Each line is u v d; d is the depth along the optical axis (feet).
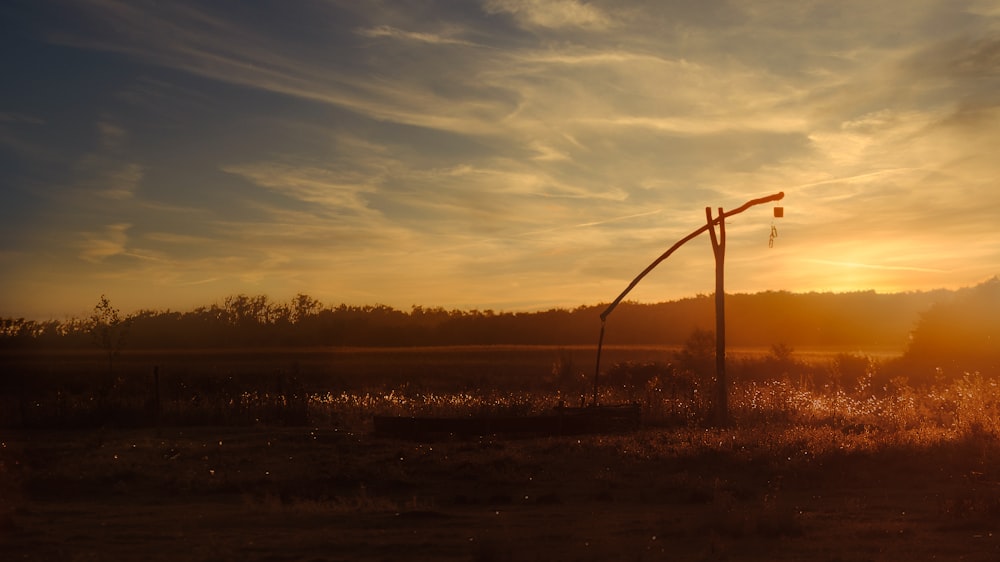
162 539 38.11
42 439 84.07
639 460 68.18
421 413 107.45
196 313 509.35
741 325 540.11
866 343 497.05
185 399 114.83
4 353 303.27
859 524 41.47
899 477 58.90
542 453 72.28
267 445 77.66
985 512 43.34
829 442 70.90
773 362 192.03
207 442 80.23
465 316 546.67
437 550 35.35
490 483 58.75
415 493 55.57
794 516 41.32
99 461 65.87
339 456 70.59
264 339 468.34
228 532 40.04
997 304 210.59
